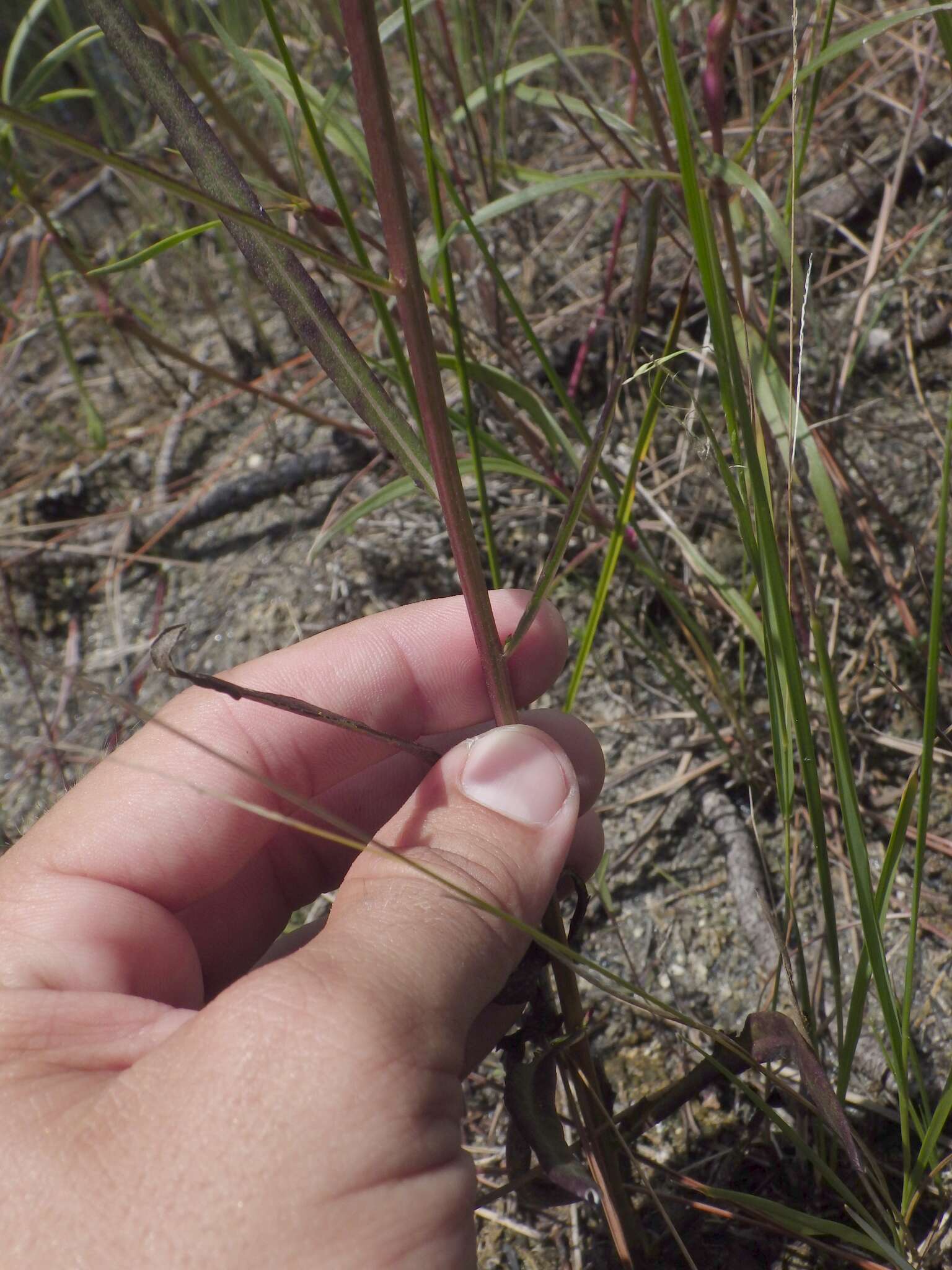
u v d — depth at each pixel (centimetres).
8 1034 12
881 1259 15
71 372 32
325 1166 10
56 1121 11
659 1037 19
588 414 26
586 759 17
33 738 25
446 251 14
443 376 27
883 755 21
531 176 21
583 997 19
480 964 12
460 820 13
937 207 26
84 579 28
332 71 29
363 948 11
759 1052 13
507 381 18
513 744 13
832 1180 14
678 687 20
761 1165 17
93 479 30
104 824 15
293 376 30
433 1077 11
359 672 17
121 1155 10
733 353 12
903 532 21
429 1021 11
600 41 31
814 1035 16
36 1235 10
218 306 33
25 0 35
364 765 17
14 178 21
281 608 26
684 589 23
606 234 29
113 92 36
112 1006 12
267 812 10
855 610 22
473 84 28
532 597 12
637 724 22
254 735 16
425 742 18
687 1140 17
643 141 18
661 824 21
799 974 16
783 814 15
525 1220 17
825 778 20
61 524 28
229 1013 11
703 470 24
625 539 20
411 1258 10
